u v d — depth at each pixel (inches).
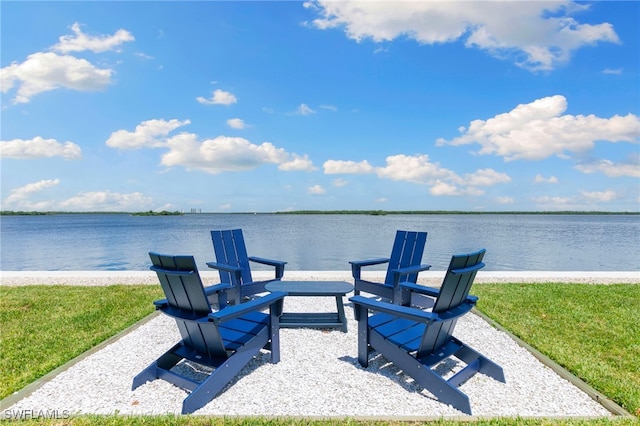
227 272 194.7
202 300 98.8
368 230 1267.2
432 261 524.1
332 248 677.3
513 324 164.2
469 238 933.8
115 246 757.3
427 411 95.4
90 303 202.2
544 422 86.9
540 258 552.7
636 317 173.8
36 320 171.2
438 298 98.7
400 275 177.0
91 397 101.7
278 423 85.7
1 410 93.6
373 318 127.3
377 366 123.0
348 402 99.3
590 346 137.4
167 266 100.9
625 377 112.0
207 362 108.4
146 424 85.1
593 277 283.3
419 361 105.0
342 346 141.6
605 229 1409.9
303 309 195.5
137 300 208.2
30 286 252.2
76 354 130.0
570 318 173.0
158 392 105.0
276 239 882.1
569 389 107.6
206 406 96.7
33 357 127.7
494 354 134.0
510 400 101.1
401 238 206.7
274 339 124.1
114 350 136.9
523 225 1737.2
